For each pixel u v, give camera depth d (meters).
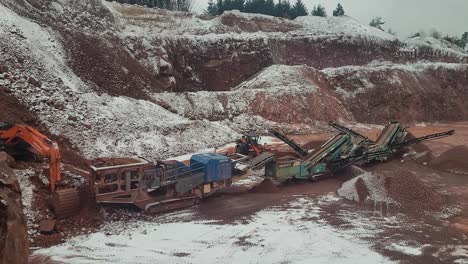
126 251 10.02
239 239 10.90
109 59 28.70
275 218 12.61
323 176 18.03
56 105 18.83
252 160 15.77
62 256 9.63
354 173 18.03
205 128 25.27
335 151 18.08
